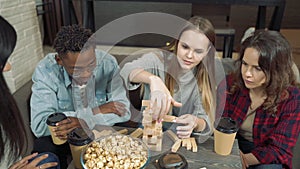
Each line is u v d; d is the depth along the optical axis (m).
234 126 0.91
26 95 1.55
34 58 2.42
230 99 1.34
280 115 1.21
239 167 0.89
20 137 0.68
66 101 1.25
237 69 1.31
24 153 0.98
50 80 1.24
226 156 0.94
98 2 3.38
